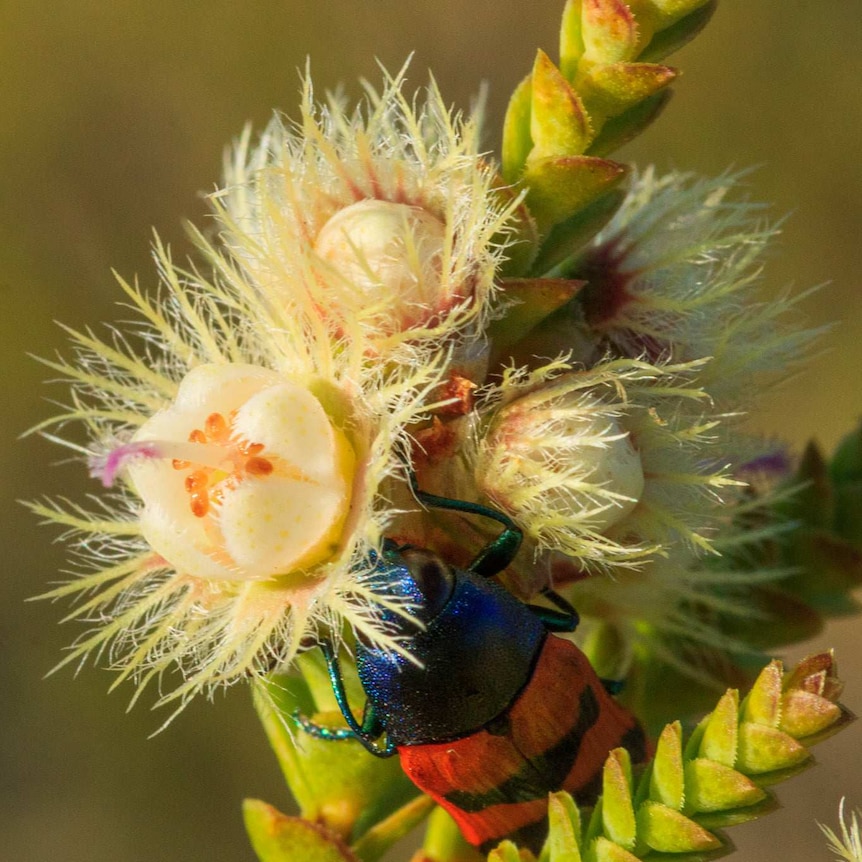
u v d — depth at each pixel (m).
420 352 0.09
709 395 0.09
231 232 0.09
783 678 0.09
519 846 0.09
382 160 0.09
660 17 0.09
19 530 0.17
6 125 0.16
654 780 0.09
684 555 0.09
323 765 0.09
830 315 0.18
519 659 0.09
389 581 0.09
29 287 0.16
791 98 0.18
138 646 0.09
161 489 0.09
